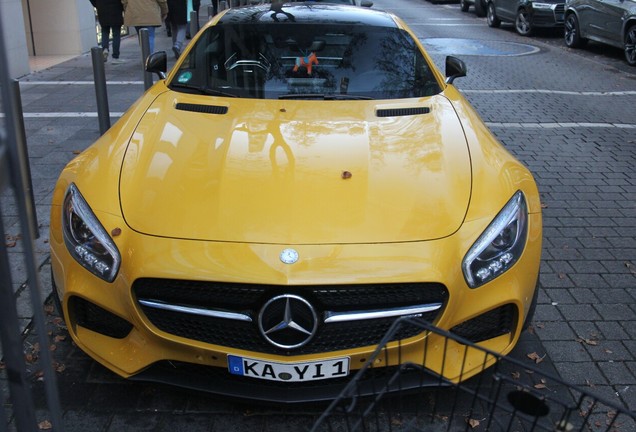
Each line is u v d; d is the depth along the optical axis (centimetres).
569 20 1459
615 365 321
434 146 316
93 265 265
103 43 1141
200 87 391
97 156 316
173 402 286
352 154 306
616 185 586
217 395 259
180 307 252
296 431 271
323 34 430
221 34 433
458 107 374
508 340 279
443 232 264
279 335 248
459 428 271
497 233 272
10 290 146
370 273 246
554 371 314
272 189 279
